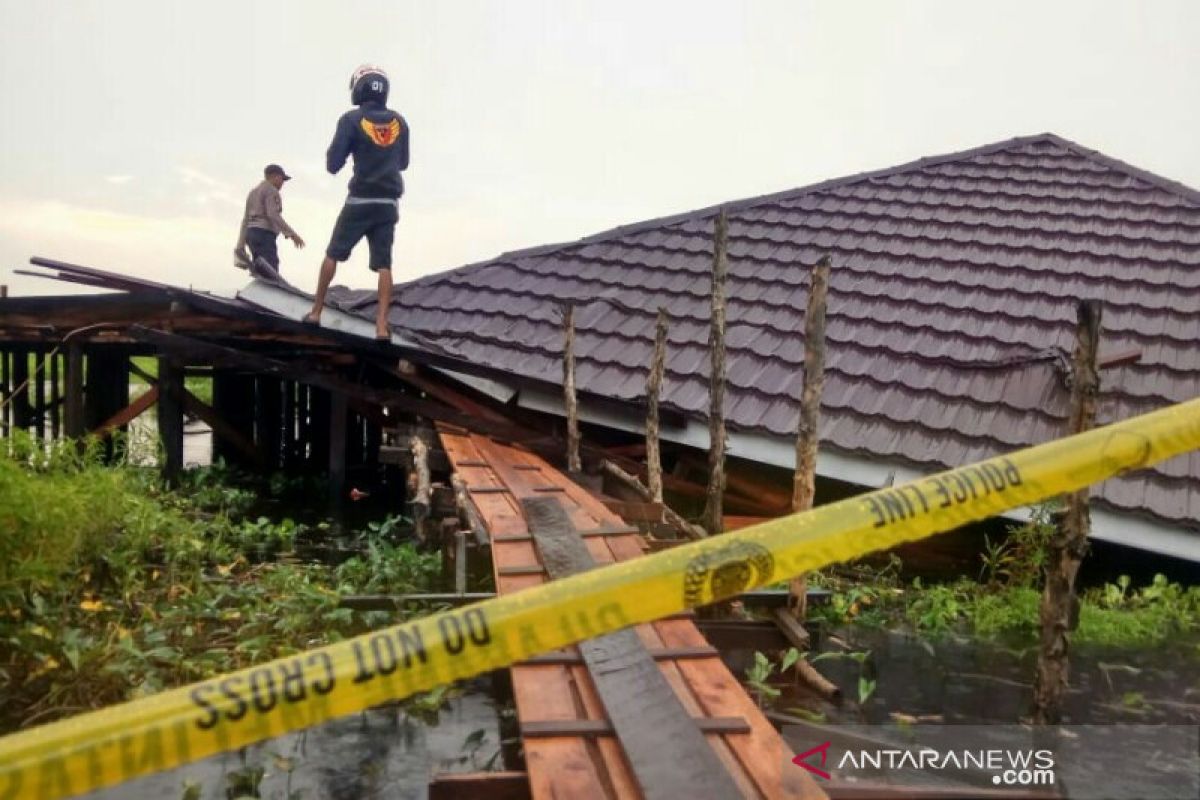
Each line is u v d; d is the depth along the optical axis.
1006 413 8.43
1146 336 9.11
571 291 11.77
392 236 9.79
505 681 4.77
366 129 9.44
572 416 8.68
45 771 1.99
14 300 9.95
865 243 11.59
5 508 4.83
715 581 2.34
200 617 5.59
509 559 5.09
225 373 13.20
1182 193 11.40
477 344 10.88
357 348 10.08
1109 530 7.41
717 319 6.12
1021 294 10.01
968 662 5.58
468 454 8.53
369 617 5.70
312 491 11.93
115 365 12.54
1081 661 5.66
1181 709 4.82
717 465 6.13
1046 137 13.44
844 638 6.05
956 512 2.46
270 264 12.39
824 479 9.22
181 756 2.06
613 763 2.85
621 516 6.88
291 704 2.12
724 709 3.26
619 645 3.67
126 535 6.39
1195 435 2.61
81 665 4.59
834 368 9.40
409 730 4.36
